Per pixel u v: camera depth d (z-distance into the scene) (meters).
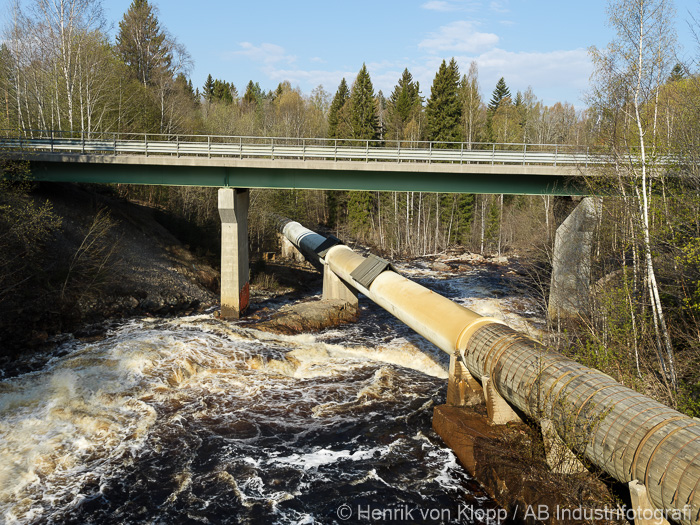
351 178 34.25
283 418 19.89
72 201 39.28
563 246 33.50
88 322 29.47
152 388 21.31
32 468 15.96
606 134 22.70
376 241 73.25
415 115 81.81
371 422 19.70
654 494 10.62
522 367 15.66
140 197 52.81
